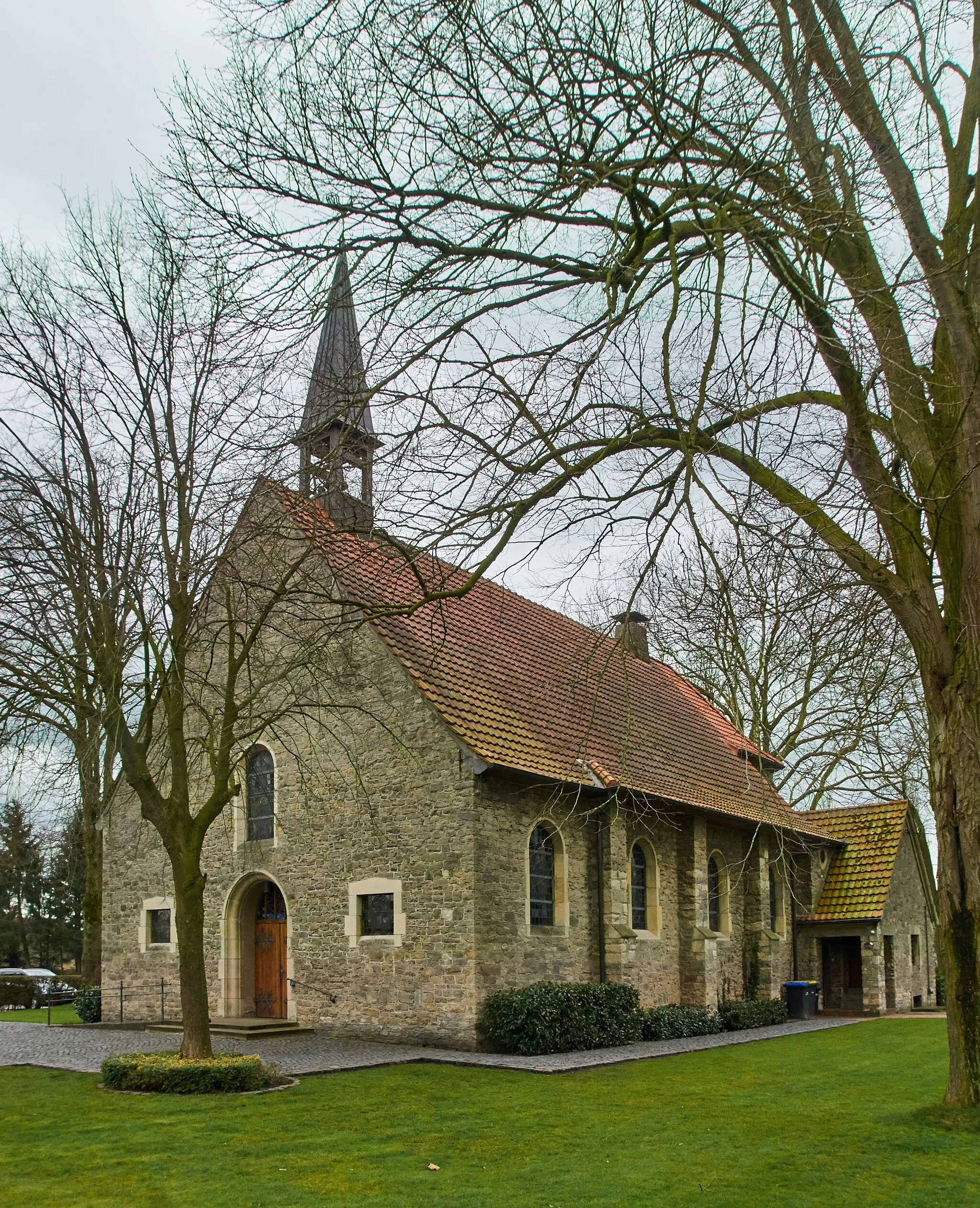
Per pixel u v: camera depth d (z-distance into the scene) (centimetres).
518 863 1888
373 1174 932
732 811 2447
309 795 2027
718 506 904
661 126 924
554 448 977
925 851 3259
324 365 1121
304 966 1980
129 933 2352
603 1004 1875
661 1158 996
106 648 1353
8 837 4391
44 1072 1494
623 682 2706
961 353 985
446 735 1845
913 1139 1009
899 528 1079
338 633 1257
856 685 2225
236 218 1029
